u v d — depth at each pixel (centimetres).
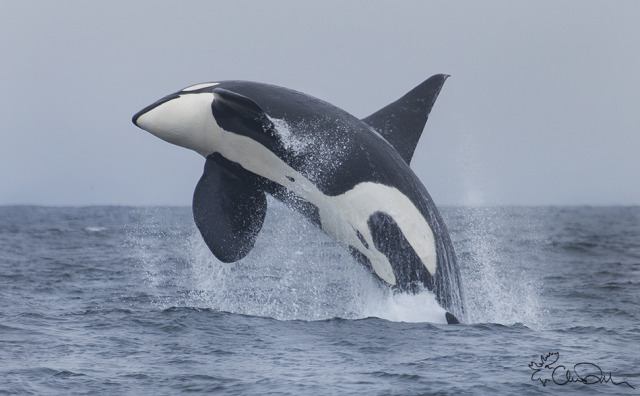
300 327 5394
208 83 5525
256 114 5000
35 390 4078
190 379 4250
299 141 5238
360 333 5166
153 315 5869
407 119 5519
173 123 5378
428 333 5166
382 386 4106
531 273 10356
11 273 9806
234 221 5434
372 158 5272
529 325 5894
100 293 7919
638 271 10606
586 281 9288
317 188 5331
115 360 4662
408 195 5316
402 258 5312
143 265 11056
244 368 4444
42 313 6319
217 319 5675
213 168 5544
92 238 17738
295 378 4238
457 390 4047
